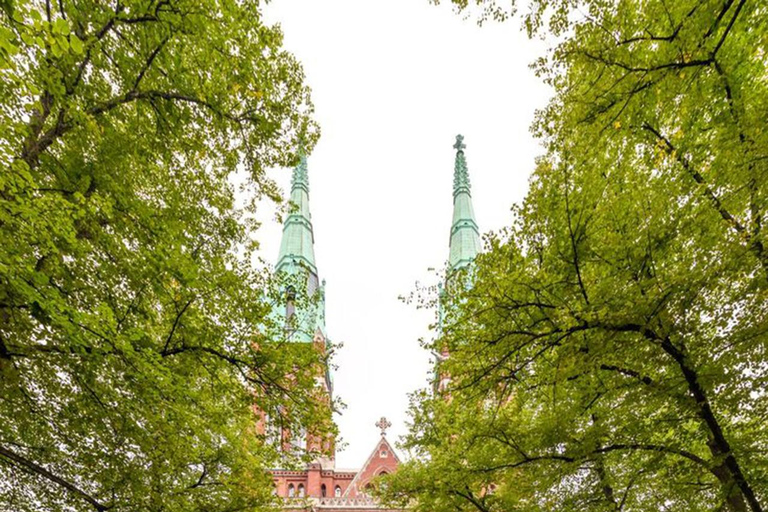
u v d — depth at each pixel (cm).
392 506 1942
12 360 796
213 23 820
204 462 1232
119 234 905
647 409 948
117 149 844
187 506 1016
